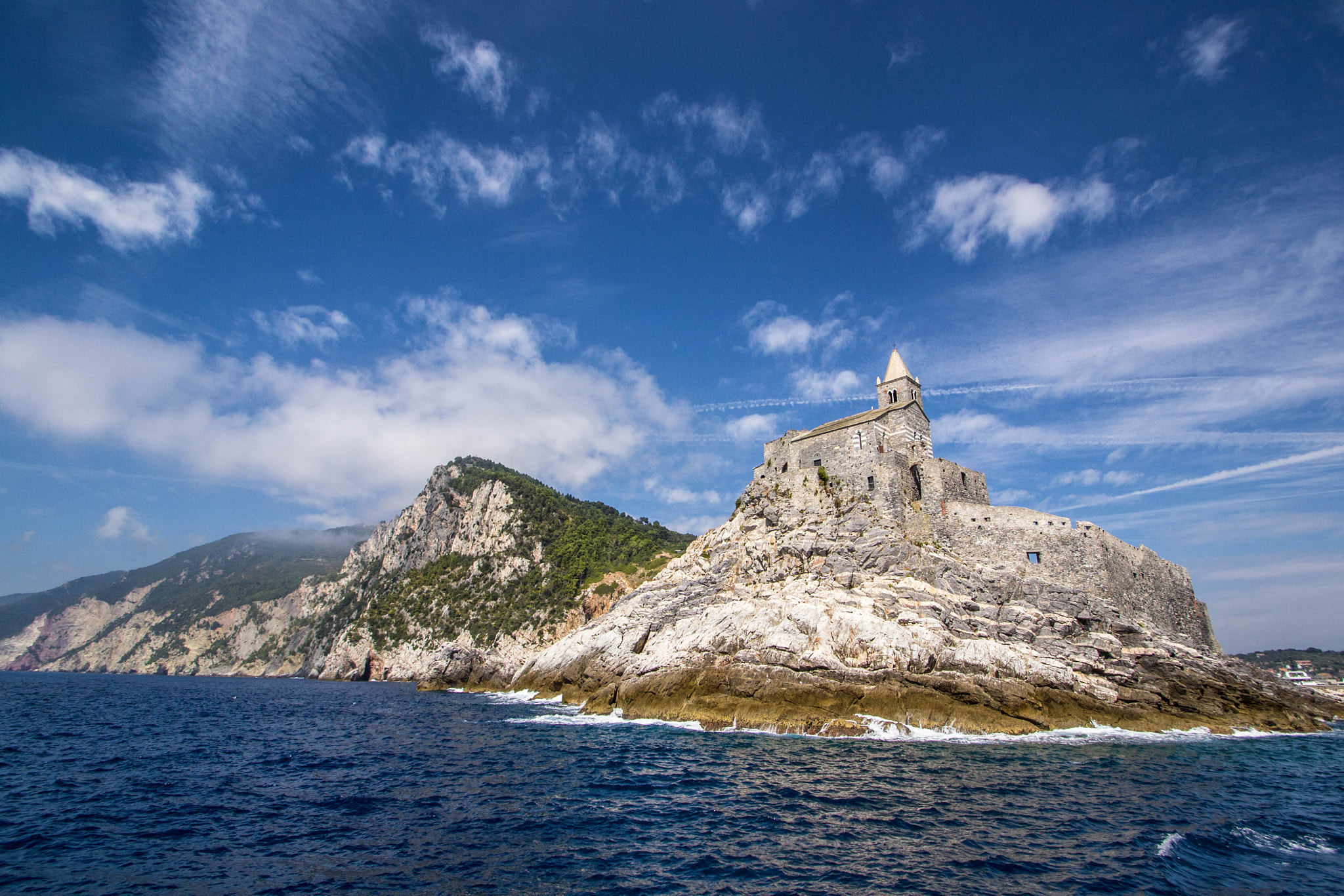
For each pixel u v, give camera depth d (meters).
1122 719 50.97
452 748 47.00
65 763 41.91
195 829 27.50
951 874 22.31
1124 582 64.56
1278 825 28.56
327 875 22.19
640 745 46.75
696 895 20.44
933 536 66.94
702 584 71.38
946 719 48.59
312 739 52.41
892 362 80.94
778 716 51.34
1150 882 21.75
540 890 20.91
